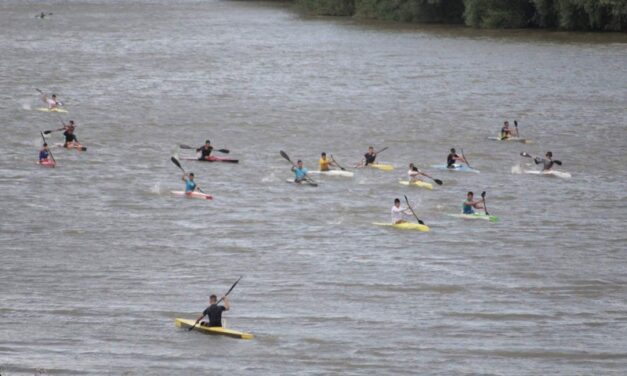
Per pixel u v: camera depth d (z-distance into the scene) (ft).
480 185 563.48
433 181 572.92
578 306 369.71
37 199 511.40
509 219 492.13
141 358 315.58
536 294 382.22
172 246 437.99
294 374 304.50
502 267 414.82
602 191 547.49
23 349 320.70
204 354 319.47
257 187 551.18
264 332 339.57
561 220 489.26
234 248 436.76
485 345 329.72
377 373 306.76
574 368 312.29
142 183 550.77
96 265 409.49
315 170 591.78
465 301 372.99
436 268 412.77
